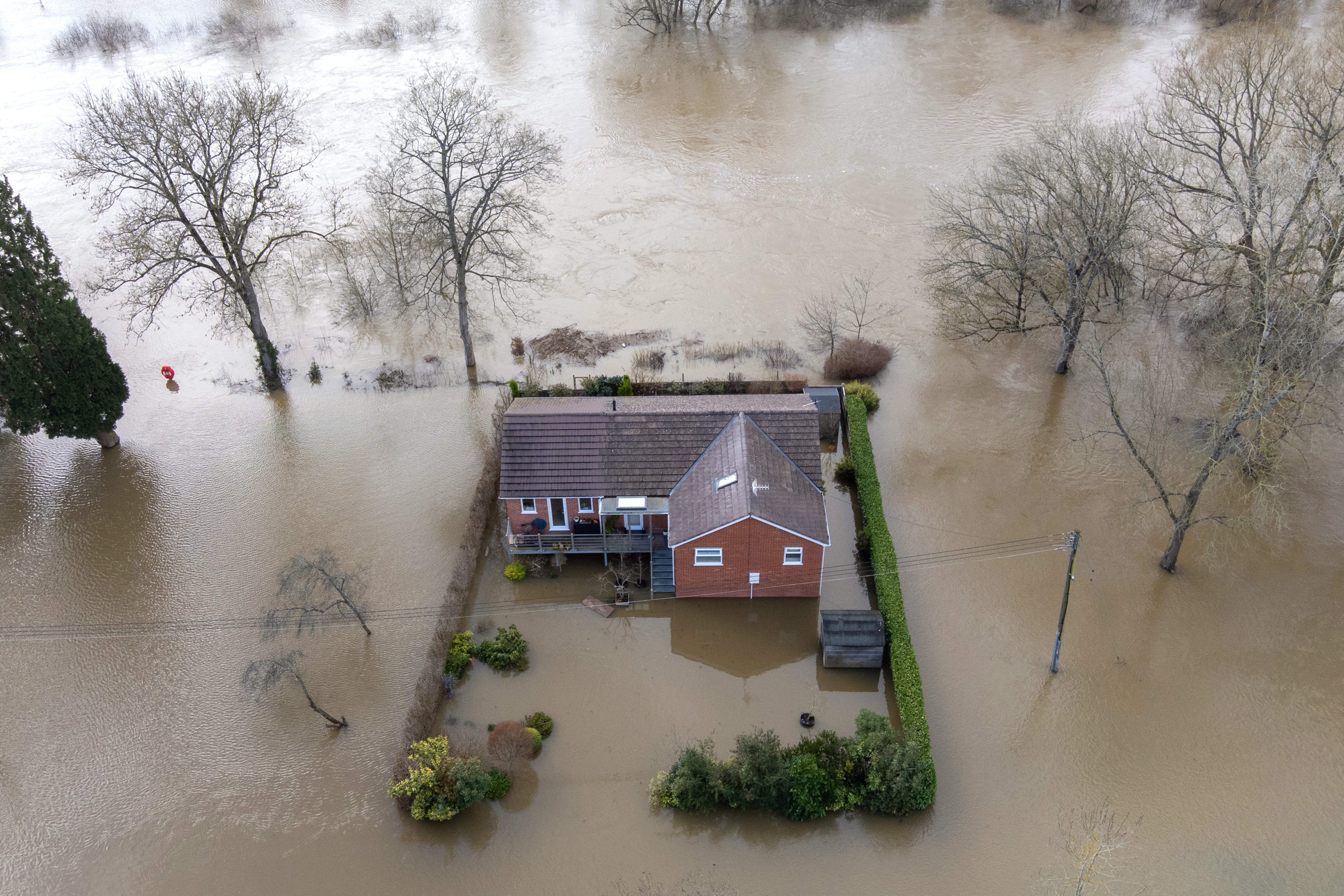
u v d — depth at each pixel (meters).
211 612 37.19
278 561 39.28
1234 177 51.53
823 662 33.91
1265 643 34.16
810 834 29.00
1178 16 86.94
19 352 41.16
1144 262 49.28
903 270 56.94
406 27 96.94
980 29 88.69
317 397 48.94
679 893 27.61
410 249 54.38
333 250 60.50
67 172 64.25
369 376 50.38
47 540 40.78
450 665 34.06
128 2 106.62
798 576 36.09
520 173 47.12
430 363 51.09
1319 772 29.89
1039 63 81.25
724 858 28.52
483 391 48.78
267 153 53.22
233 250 46.94
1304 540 38.06
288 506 42.06
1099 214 43.41
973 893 27.27
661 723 32.53
